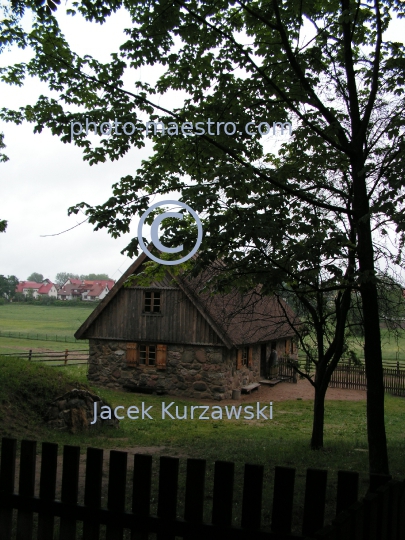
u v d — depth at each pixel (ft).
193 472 10.09
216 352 77.51
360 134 26.20
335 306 38.45
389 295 30.83
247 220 23.15
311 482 9.59
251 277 27.43
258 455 33.88
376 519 9.57
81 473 26.81
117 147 29.40
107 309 84.74
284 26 28.89
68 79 28.07
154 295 82.53
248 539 9.66
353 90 27.02
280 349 102.94
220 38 28.55
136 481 10.45
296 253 23.90
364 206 25.35
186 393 78.69
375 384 24.38
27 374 48.49
